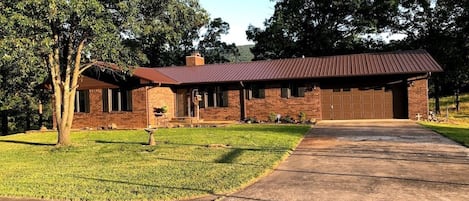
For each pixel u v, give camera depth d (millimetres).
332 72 24000
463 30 31266
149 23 16016
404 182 8156
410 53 25250
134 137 18391
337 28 40844
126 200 7402
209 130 20109
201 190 7926
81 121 25625
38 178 9766
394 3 34906
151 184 8594
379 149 12461
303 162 10766
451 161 10250
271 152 12234
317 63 26359
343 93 24688
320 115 24391
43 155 14195
